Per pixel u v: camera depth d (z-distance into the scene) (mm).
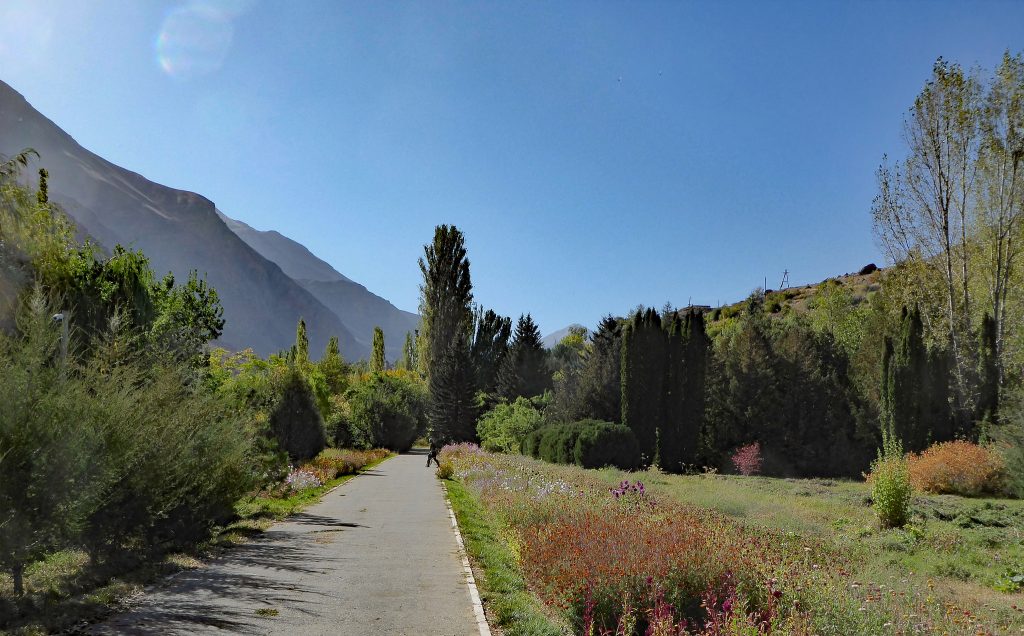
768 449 41750
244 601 7305
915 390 29859
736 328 51719
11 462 6621
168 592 7629
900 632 7199
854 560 11906
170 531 10453
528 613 7121
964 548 13281
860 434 41562
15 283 9164
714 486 23578
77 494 7402
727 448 42625
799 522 15500
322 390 48812
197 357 15359
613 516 10188
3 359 6938
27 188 10203
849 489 24109
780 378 42938
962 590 10484
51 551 7504
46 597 7090
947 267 33250
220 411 11992
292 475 20734
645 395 36406
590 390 41594
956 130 32656
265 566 9320
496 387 68125
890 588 9070
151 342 12547
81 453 7348
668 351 37156
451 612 7059
